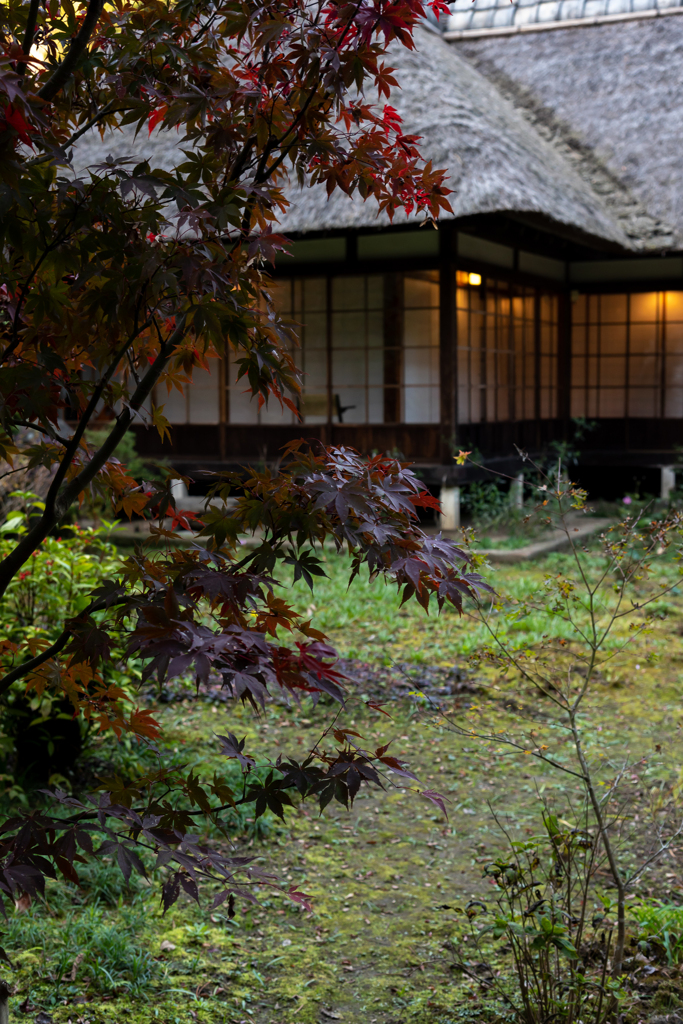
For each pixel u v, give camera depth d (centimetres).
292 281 1134
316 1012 296
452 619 739
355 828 430
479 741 519
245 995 303
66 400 201
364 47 190
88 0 207
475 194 913
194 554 187
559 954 308
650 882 368
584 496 328
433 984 312
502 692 582
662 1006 283
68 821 174
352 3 186
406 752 510
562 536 1052
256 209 205
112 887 358
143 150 1012
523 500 1227
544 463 1262
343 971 321
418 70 1095
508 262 1202
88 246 170
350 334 1111
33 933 319
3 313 199
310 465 185
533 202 954
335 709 559
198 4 193
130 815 179
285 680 166
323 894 372
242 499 186
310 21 197
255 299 199
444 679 606
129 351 209
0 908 157
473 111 1081
